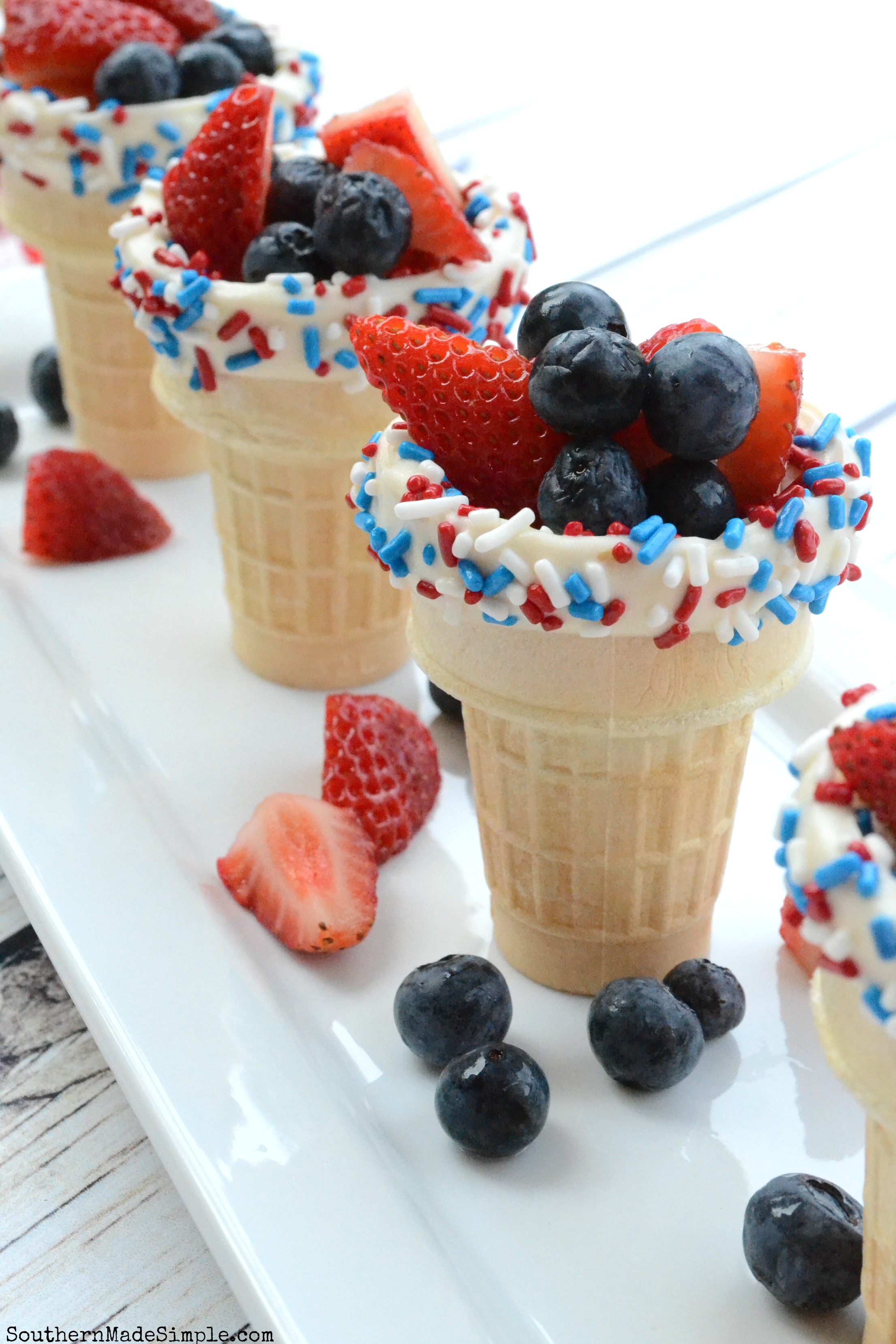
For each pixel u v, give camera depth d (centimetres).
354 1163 24
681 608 23
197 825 29
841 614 31
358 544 31
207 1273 24
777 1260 22
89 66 34
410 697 32
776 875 29
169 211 30
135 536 36
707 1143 25
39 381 39
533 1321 23
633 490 23
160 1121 24
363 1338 22
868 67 43
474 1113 24
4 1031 27
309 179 30
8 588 34
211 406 30
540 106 44
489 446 24
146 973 26
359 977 27
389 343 24
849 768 20
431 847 29
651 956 27
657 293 36
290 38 47
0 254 48
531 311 25
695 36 46
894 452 33
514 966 27
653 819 25
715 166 41
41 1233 25
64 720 31
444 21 48
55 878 27
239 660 33
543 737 25
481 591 23
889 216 38
